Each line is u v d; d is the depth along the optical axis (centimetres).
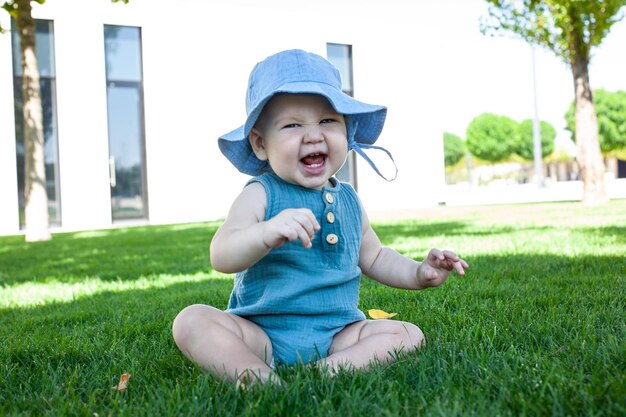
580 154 1385
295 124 187
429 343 207
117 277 500
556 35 1307
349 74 1530
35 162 978
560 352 191
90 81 1265
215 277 480
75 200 1259
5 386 185
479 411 138
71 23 1247
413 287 214
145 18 1315
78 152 1259
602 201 1370
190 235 936
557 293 307
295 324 189
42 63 1241
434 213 1288
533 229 768
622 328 220
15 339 257
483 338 211
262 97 182
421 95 1617
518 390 152
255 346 183
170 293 400
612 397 140
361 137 224
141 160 1335
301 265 191
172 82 1341
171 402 149
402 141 1595
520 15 1302
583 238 611
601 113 3672
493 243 607
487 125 4266
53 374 192
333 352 193
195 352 174
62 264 633
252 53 1411
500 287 337
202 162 1372
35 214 976
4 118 1191
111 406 157
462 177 4456
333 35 1494
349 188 216
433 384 163
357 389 155
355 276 205
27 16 954
